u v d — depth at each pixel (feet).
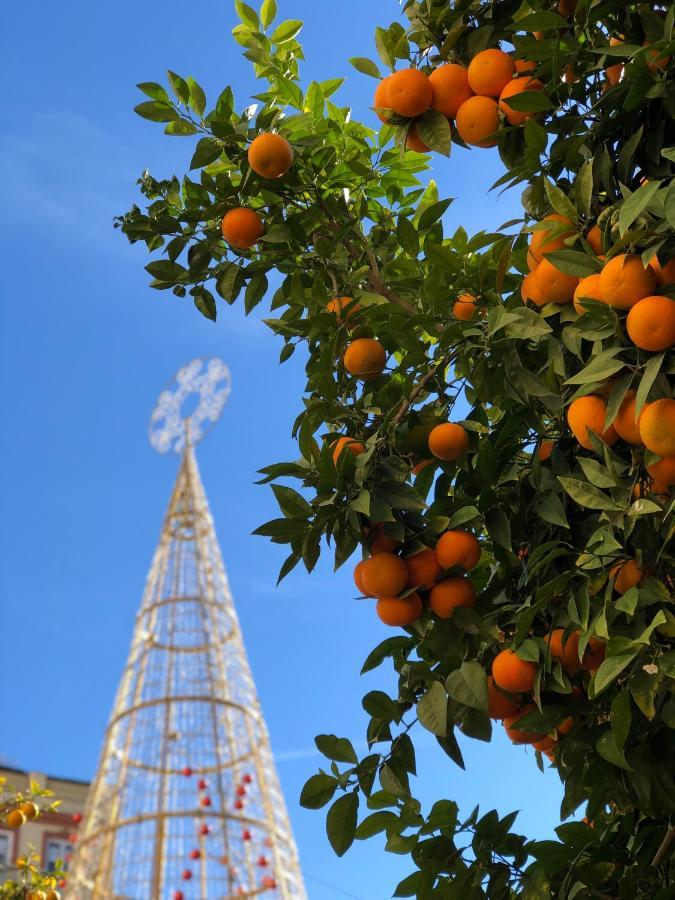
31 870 24.54
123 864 47.98
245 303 12.59
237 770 52.16
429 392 10.68
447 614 8.80
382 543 8.93
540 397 9.14
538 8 9.91
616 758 8.11
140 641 57.21
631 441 7.81
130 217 12.34
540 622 8.99
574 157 9.11
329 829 9.09
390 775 9.15
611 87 9.41
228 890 47.80
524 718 8.78
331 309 11.28
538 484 9.24
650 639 7.88
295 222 11.78
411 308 11.21
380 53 11.05
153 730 52.65
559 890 9.16
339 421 10.85
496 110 9.71
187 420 69.10
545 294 8.66
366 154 13.46
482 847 9.30
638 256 7.45
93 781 52.44
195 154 11.44
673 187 7.16
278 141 10.85
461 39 10.50
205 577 60.70
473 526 9.85
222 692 55.16
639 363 7.53
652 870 8.87
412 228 11.37
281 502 9.04
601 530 8.05
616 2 9.11
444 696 8.66
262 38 13.57
